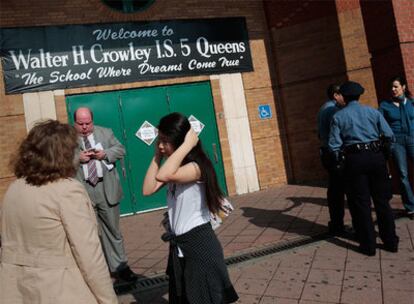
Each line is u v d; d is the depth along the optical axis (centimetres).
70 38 773
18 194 180
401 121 514
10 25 746
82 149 399
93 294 176
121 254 406
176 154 222
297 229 522
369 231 396
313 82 880
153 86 820
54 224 173
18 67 743
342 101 478
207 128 848
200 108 847
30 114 744
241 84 880
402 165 511
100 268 174
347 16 828
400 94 519
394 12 617
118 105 795
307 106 888
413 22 626
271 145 891
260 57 902
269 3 905
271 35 909
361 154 396
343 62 840
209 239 229
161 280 403
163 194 805
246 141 871
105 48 791
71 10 780
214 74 862
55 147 181
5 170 722
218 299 223
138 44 812
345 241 448
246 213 652
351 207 413
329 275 361
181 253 229
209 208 230
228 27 877
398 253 396
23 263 173
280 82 907
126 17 809
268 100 898
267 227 550
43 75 755
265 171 879
